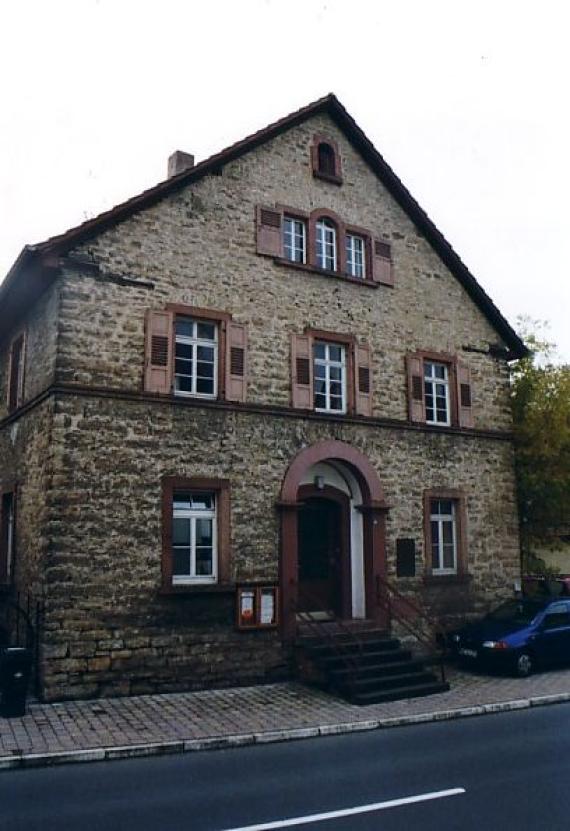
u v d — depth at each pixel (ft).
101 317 41.93
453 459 55.98
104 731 32.07
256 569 44.60
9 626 45.42
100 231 42.78
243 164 49.16
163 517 41.75
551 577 73.77
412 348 55.26
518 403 68.28
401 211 56.90
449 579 53.67
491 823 21.68
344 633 46.09
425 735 33.63
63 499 38.99
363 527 50.75
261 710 36.96
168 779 26.43
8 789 25.17
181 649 41.16
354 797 24.25
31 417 45.03
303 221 51.80
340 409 51.31
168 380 43.32
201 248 46.19
